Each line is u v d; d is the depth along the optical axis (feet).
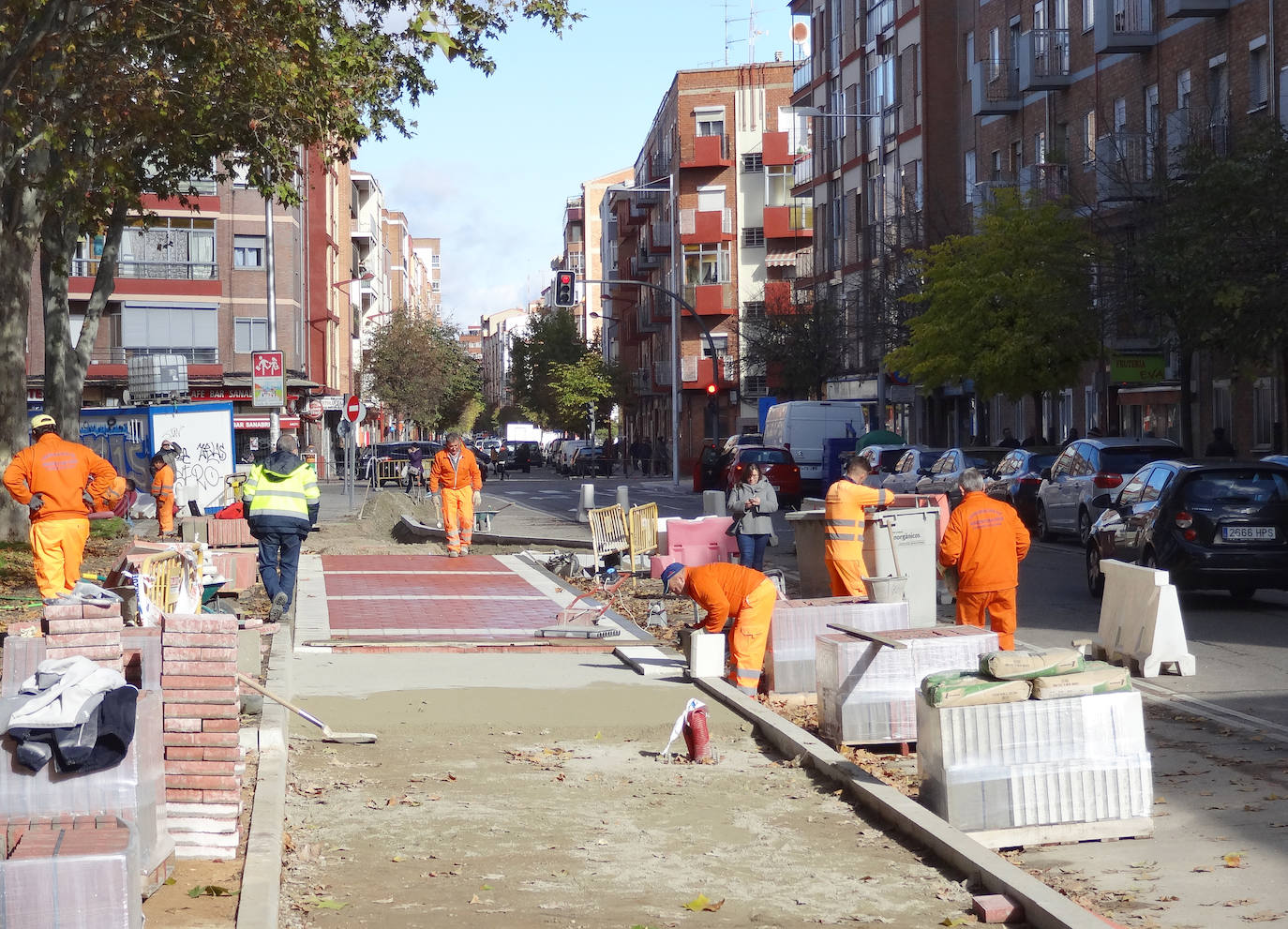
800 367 201.67
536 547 91.71
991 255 123.75
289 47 60.49
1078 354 120.88
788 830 25.98
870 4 204.54
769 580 39.04
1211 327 88.94
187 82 61.41
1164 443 84.99
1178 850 24.76
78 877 16.46
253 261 218.59
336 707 36.76
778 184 276.62
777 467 138.00
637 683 40.50
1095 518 82.79
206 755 22.63
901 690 32.01
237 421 211.82
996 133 168.25
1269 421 112.88
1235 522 55.83
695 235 278.67
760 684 39.34
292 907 21.15
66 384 94.68
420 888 22.40
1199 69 123.54
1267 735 33.58
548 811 27.22
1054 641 48.80
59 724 19.75
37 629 24.81
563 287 163.43
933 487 107.86
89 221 65.00
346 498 166.81
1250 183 87.10
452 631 51.13
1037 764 25.49
